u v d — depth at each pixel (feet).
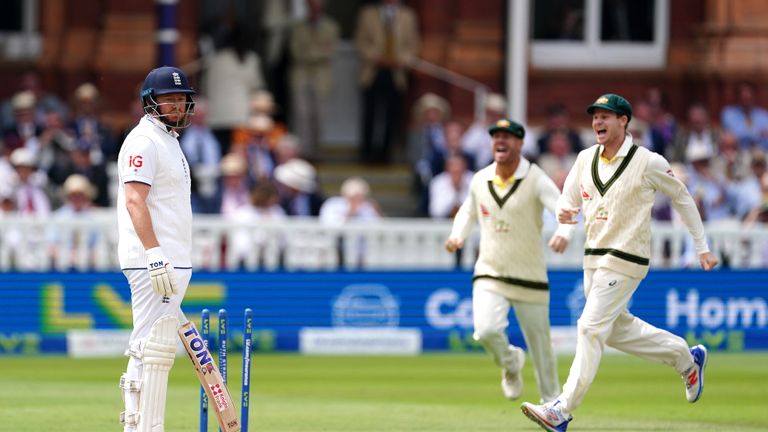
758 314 178.91
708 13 236.84
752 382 145.89
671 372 155.22
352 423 112.88
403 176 222.89
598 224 101.86
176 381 140.46
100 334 167.63
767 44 234.38
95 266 170.40
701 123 214.07
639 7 243.19
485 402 127.54
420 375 150.10
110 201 194.49
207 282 169.48
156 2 226.38
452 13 232.73
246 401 87.30
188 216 90.43
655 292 176.45
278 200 190.39
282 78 229.86
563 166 203.10
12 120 213.05
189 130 192.03
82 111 200.03
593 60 243.19
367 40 222.89
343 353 172.24
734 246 181.06
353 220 182.91
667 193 101.40
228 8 226.38
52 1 229.25
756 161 206.08
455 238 118.52
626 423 114.21
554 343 173.47
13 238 168.86
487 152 206.18
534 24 242.99
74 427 109.29
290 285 171.42
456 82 230.07
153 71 89.81
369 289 173.17
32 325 166.91
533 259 115.75
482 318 115.75
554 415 99.86
